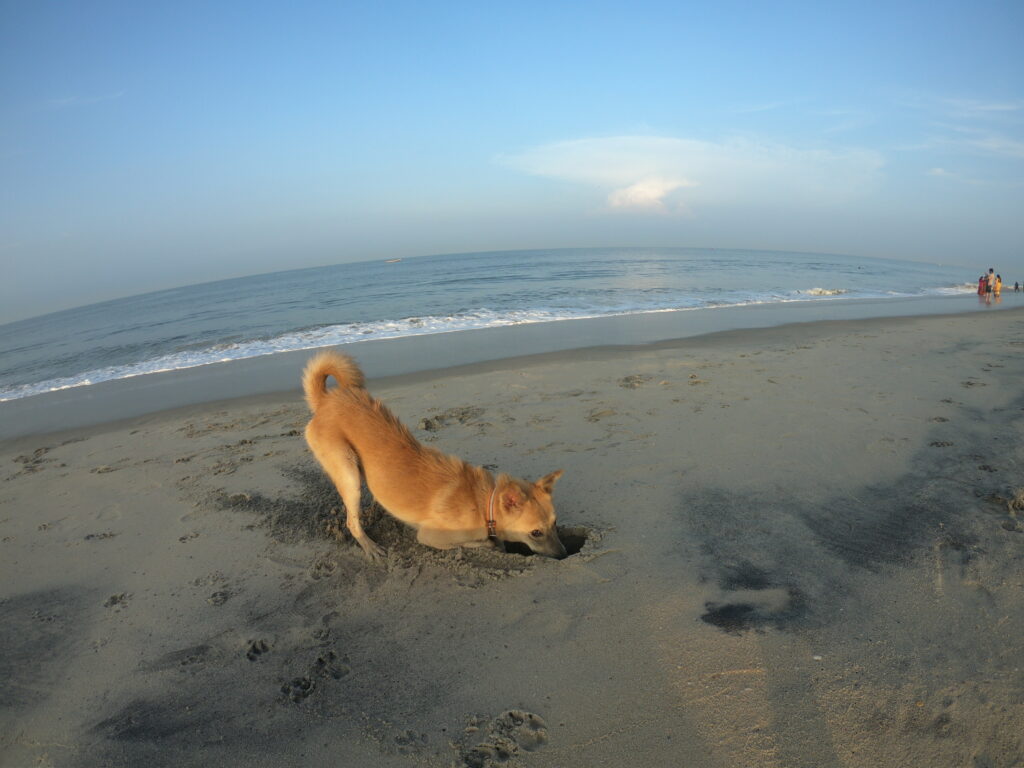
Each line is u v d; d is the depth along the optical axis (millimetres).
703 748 1314
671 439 2666
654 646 1554
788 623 1590
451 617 1707
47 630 1751
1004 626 1528
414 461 1951
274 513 2275
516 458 2582
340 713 1451
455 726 1400
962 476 2211
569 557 1902
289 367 4934
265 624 1727
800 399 3105
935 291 11172
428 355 5004
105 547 2125
